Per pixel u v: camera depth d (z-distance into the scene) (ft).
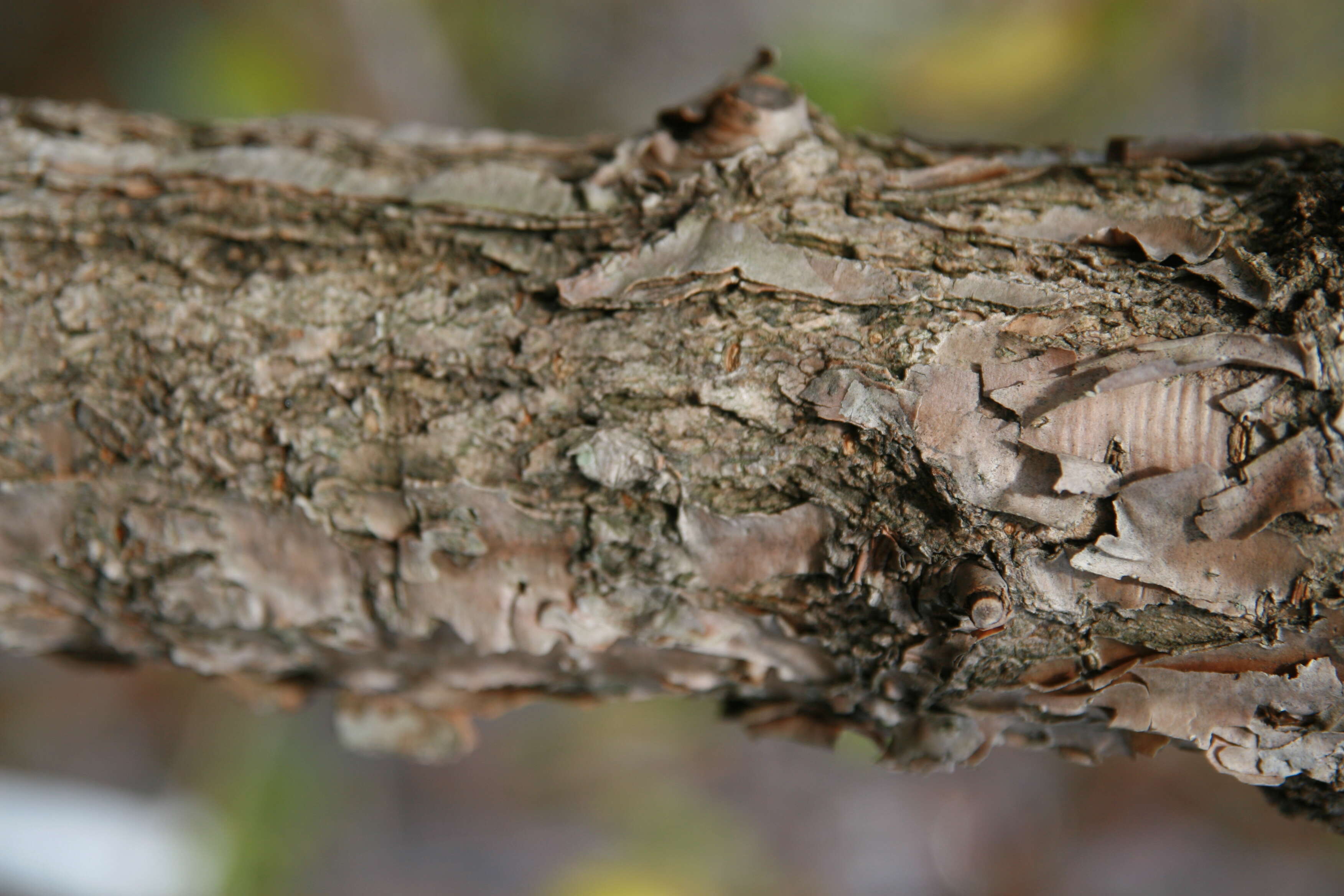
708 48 3.01
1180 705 1.19
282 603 1.23
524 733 2.99
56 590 1.24
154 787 2.69
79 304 1.21
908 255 1.20
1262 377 1.17
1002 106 2.74
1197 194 1.21
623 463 1.19
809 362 1.19
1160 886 2.68
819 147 1.23
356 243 1.22
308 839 2.66
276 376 1.21
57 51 2.62
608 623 1.22
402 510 1.21
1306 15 2.61
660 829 2.82
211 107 2.46
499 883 2.74
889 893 2.79
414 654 1.25
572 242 1.21
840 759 2.98
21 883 2.39
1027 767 2.94
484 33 2.95
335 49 2.74
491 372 1.20
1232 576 1.17
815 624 1.21
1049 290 1.19
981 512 1.18
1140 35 2.63
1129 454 1.17
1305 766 1.19
